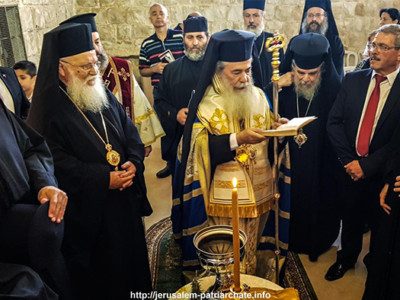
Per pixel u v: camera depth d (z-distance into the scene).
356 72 2.73
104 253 2.28
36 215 1.57
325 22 3.80
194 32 3.50
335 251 3.26
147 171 4.93
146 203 2.54
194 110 2.28
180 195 2.50
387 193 2.26
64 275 1.91
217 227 1.81
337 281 2.89
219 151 2.20
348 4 6.72
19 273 1.46
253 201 2.32
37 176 1.74
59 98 2.08
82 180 2.13
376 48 2.47
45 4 4.99
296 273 2.98
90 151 2.17
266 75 4.03
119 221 2.29
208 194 2.36
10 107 2.78
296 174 2.97
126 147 2.39
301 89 2.85
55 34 2.01
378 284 2.30
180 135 3.66
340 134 2.72
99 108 2.24
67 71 2.13
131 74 3.44
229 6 6.60
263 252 2.68
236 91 2.23
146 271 2.48
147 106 3.53
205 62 2.21
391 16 4.48
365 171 2.53
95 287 2.33
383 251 2.25
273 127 2.18
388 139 2.54
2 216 1.58
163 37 4.98
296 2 6.70
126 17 6.50
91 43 2.16
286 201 2.56
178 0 6.49
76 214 2.17
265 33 4.16
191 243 2.47
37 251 1.56
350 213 2.81
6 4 3.81
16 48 4.05
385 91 2.55
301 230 3.11
